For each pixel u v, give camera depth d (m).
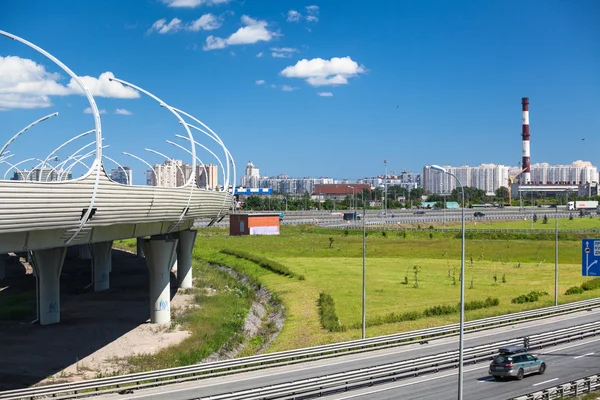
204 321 67.00
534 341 50.84
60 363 50.84
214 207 77.81
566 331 53.94
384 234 151.25
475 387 39.72
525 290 82.44
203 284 93.62
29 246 36.97
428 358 44.25
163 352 53.88
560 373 42.88
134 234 55.78
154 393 38.94
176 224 63.94
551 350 50.50
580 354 48.81
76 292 88.50
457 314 66.44
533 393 34.75
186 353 53.56
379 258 119.31
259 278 95.81
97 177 38.94
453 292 80.88
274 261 107.81
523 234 142.38
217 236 151.88
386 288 84.06
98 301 80.50
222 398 35.06
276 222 160.12
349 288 84.06
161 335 61.06
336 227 170.12
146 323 66.31
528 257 117.50
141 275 106.06
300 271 99.88
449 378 42.44
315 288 84.06
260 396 36.12
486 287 85.00
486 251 124.88
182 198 57.81
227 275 103.06
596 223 186.25
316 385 38.19
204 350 55.09
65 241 40.50
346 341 52.91
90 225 40.47
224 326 65.12
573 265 107.44
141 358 52.09
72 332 62.03
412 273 98.56
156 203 50.62
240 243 137.88
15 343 57.31
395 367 42.22
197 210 68.06
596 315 66.00
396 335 52.56
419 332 53.94
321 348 48.25
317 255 123.44
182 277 90.19
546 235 140.38
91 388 40.19
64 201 35.66
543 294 78.75
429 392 38.69
